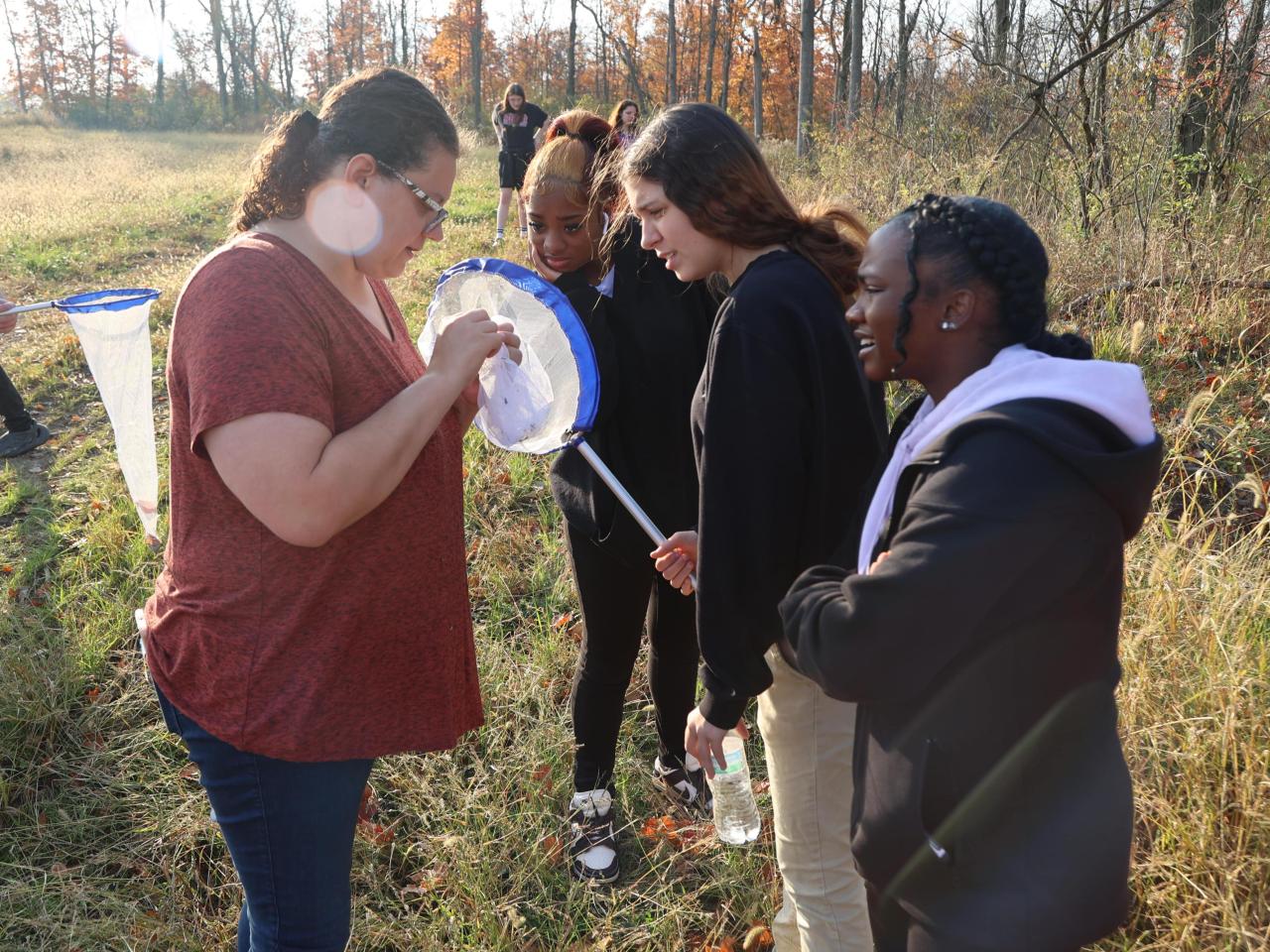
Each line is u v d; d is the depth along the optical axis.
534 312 2.11
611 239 2.30
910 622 1.23
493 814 2.80
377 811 2.96
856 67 17.20
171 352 1.68
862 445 1.85
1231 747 2.29
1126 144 6.44
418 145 1.71
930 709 1.36
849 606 1.30
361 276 1.88
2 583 4.31
